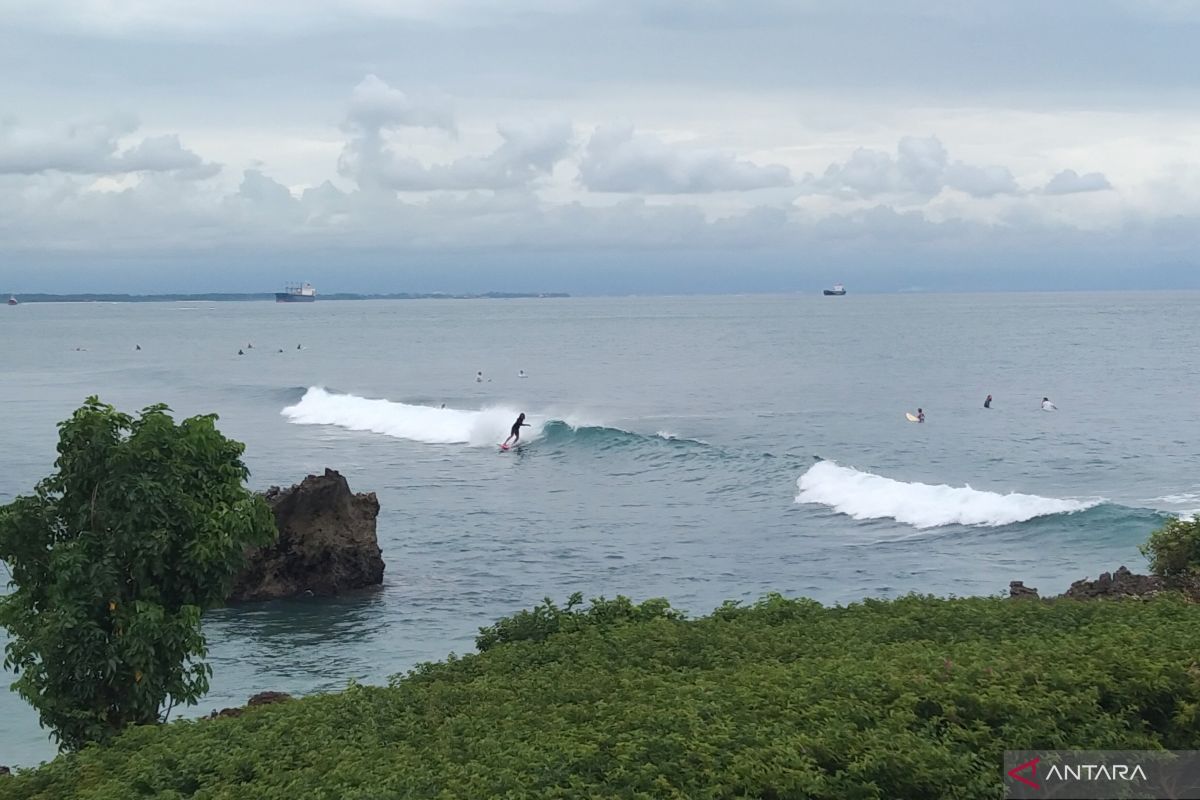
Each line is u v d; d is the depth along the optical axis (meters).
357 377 127.81
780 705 13.41
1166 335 186.38
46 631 18.03
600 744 12.98
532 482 57.84
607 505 51.22
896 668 14.23
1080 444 68.12
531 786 11.83
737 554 41.03
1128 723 12.39
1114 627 16.22
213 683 28.20
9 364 150.88
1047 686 13.10
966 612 19.00
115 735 18.12
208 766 14.51
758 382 113.94
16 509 18.97
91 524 18.91
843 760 11.73
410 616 33.97
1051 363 131.12
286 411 94.00
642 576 38.00
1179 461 61.16
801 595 35.28
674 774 11.77
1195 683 12.73
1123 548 40.41
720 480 56.81
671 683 15.46
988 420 80.56
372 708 16.48
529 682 17.08
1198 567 23.44
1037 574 37.62
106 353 174.38
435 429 78.00
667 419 84.56
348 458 66.94
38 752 24.06
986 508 45.59
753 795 11.23
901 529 44.91
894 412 86.31
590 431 70.25
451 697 16.75
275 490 38.22
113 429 19.23
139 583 18.75
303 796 12.46
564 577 38.12
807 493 52.25
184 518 19.11
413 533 45.25
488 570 39.22
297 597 36.28
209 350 181.62
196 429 19.78
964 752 11.85
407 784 12.25
